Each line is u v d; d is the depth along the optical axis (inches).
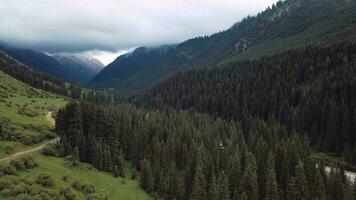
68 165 4653.1
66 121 5541.3
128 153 5920.3
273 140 6535.4
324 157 7229.3
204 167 4936.0
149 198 4608.8
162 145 5654.5
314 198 4448.8
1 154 4382.4
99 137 5388.8
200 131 6692.9
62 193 3767.2
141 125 6412.4
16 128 5255.9
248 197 4471.0
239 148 5890.8
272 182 4453.7
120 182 4835.1
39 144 5103.3
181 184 4980.3
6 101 7268.7
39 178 3860.7
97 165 5017.2
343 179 4963.1
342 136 7391.7
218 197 4323.3
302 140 6953.7
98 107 6008.9
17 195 3380.9
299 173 4483.3
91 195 4023.1
